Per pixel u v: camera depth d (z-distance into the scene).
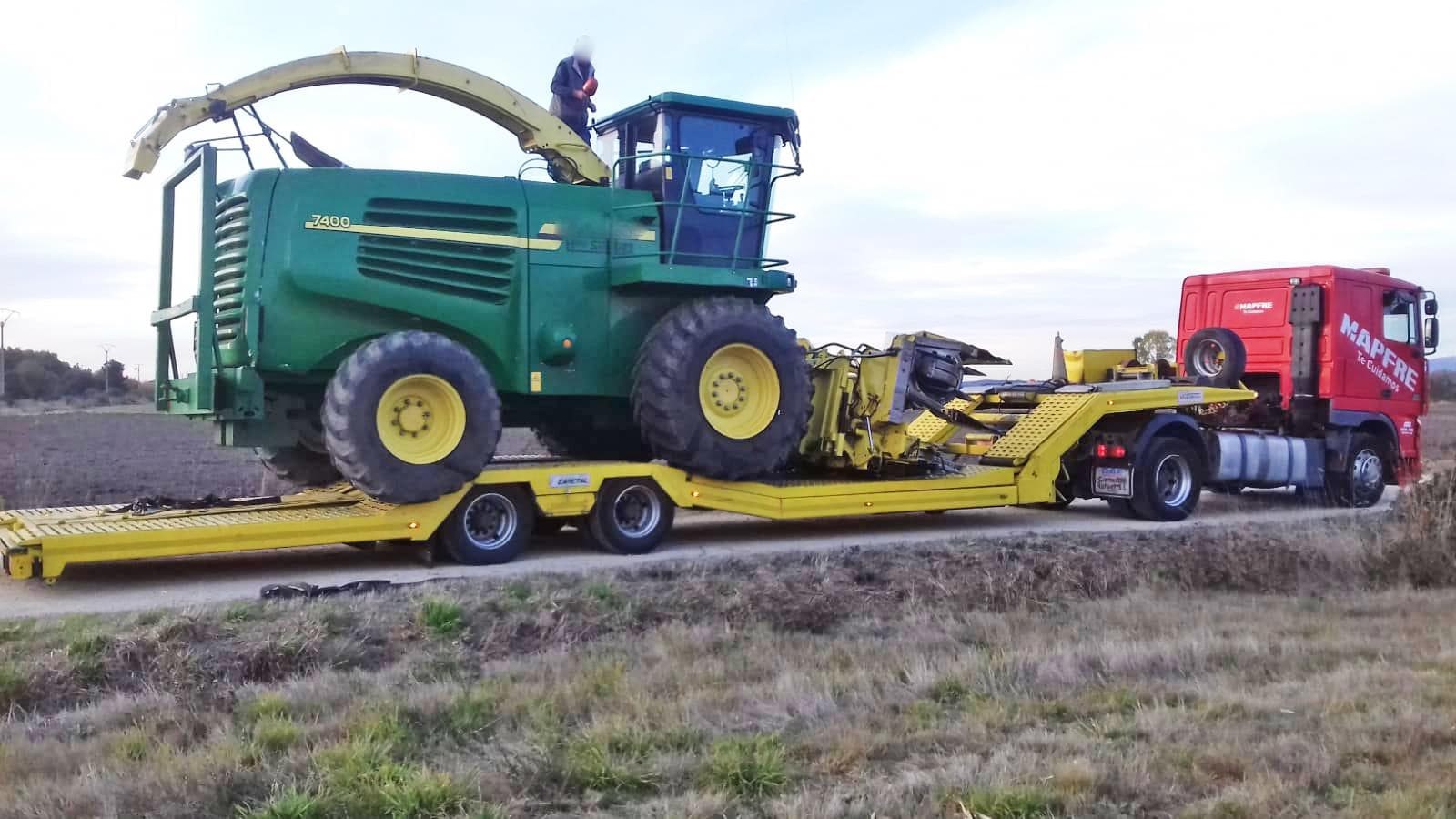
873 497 11.35
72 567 9.57
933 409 12.14
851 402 11.77
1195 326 15.79
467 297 10.06
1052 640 7.30
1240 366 14.32
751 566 9.03
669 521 10.58
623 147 11.87
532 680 6.31
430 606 7.33
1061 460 13.00
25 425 29.66
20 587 8.67
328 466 11.11
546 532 11.58
